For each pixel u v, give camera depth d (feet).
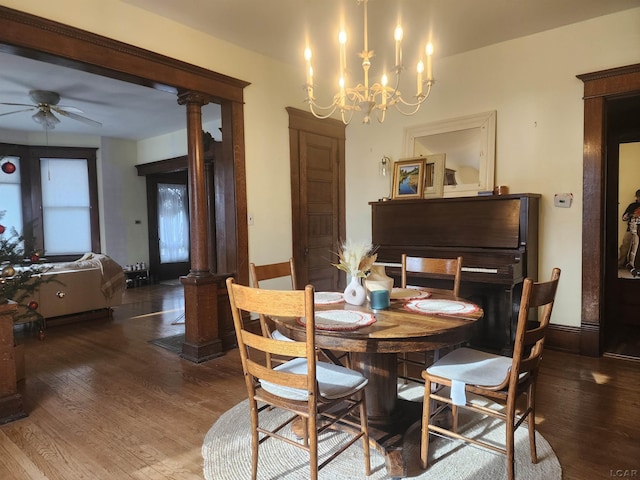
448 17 10.62
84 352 12.20
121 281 17.21
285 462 6.45
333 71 14.53
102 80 14.17
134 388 9.43
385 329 5.67
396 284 12.59
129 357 11.68
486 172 12.56
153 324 15.62
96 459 6.59
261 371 5.56
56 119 16.46
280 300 5.08
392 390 7.33
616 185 13.94
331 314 6.45
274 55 13.15
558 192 11.53
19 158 22.08
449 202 12.03
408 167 13.57
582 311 11.20
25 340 13.55
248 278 12.67
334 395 5.63
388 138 15.05
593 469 6.12
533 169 11.91
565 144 11.39
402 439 6.72
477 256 11.18
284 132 13.91
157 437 7.24
